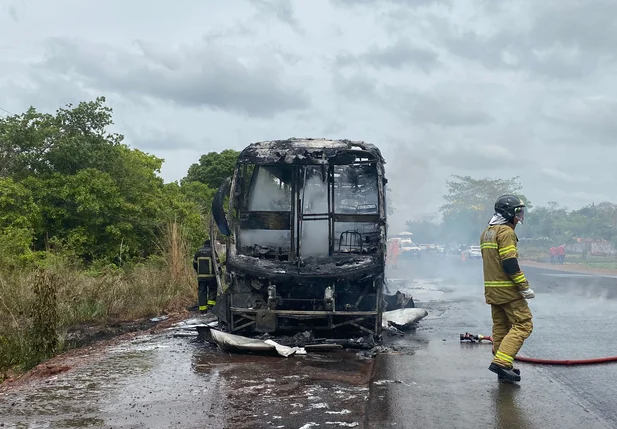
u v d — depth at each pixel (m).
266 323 9.34
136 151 25.38
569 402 5.89
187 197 28.48
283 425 5.20
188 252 16.61
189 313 13.09
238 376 7.05
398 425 5.18
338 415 5.48
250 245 10.10
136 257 19.50
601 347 8.84
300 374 7.16
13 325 9.65
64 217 18.58
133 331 11.20
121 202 19.23
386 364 7.68
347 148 9.91
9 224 17.42
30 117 19.34
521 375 7.07
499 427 5.13
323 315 9.18
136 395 6.23
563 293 17.23
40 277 9.42
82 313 11.86
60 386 6.64
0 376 8.02
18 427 5.20
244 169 10.16
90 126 20.50
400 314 10.90
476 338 9.45
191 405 5.84
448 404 5.82
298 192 10.08
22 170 19.38
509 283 6.83
